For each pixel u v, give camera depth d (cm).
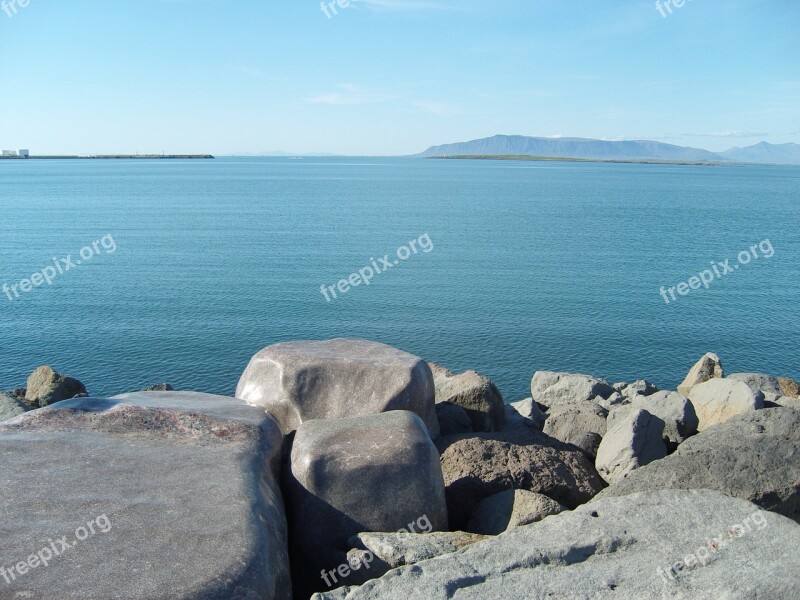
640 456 925
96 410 764
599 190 16025
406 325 3438
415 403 898
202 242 6147
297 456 716
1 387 2584
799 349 3175
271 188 15088
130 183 16238
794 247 6353
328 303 3841
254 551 525
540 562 586
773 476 761
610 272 4934
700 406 1161
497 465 875
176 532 536
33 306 3694
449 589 546
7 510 559
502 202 11712
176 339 3147
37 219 7856
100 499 582
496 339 3228
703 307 3884
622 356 3041
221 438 718
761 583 535
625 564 578
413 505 698
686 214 9750
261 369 941
